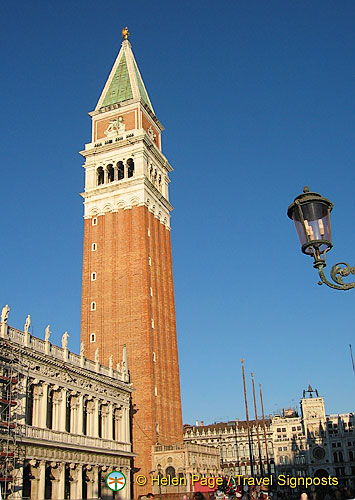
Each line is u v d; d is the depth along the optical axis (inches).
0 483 2094.0
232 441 6815.9
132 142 4682.6
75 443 2746.1
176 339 4594.0
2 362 2281.0
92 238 4547.2
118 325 4160.9
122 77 5137.8
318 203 693.3
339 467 6604.3
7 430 2194.9
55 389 2662.4
